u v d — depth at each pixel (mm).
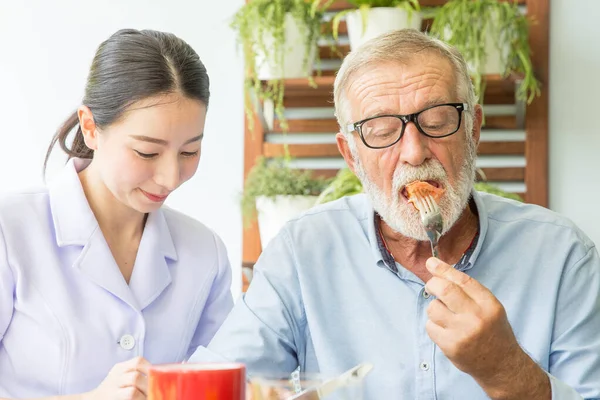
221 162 2855
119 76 1553
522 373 1317
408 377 1604
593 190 2617
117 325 1673
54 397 1448
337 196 2436
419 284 1652
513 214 1746
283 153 2779
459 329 1266
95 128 1627
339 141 1740
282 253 1766
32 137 2979
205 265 1834
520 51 2484
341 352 1666
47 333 1622
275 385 1083
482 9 2434
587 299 1627
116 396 1342
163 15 2912
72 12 2967
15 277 1628
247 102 2619
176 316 1764
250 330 1667
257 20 2520
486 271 1676
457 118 1563
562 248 1668
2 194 1716
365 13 2463
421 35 1601
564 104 2633
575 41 2631
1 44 2994
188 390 873
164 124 1535
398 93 1556
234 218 2844
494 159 2689
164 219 1808
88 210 1693
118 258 1745
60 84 2973
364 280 1702
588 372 1558
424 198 1524
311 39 2545
